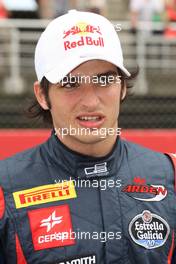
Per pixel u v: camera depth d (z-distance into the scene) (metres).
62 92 2.33
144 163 2.54
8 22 9.33
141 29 9.73
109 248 2.36
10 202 2.39
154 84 9.76
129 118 8.84
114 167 2.47
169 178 2.52
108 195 2.43
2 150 7.23
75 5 9.48
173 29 9.99
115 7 10.80
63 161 2.45
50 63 2.36
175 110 9.04
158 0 9.88
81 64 2.30
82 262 2.34
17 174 2.45
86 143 2.38
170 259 2.45
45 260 2.33
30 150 2.57
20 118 8.59
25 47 9.69
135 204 2.44
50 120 2.82
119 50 2.40
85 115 2.33
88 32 2.35
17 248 2.34
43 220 2.37
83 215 2.39
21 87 9.58
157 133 7.54
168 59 10.00
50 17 9.70
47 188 2.42
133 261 2.38
